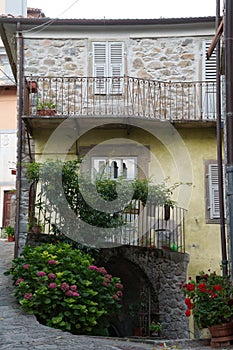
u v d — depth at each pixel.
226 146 6.84
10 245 12.88
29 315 7.32
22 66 11.92
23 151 11.95
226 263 8.72
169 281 10.95
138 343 6.64
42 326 6.84
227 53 6.91
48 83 12.32
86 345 5.92
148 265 10.52
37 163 10.55
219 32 8.95
